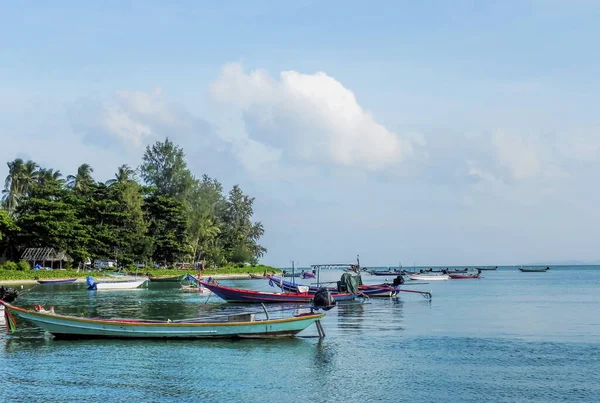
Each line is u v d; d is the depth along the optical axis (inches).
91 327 1222.3
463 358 1101.7
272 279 2618.1
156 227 4830.2
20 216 4185.5
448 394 860.6
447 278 4958.2
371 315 1802.4
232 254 6048.2
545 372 989.2
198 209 5172.2
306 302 2130.9
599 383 917.8
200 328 1219.2
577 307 2096.5
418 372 986.7
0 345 1193.4
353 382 924.0
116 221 4569.4
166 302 2329.0
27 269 3873.0
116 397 842.8
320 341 1266.0
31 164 4667.8
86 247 4387.3
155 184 5064.0
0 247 4126.5
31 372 975.0
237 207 6505.9
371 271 5949.8
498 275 6530.5
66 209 4215.1
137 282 3260.3
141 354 1114.1
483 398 841.5
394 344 1241.4
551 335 1365.7
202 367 1011.9
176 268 5049.2
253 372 986.1
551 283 4244.6
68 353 1116.5
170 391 869.8
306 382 920.9
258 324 1238.3
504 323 1596.9
